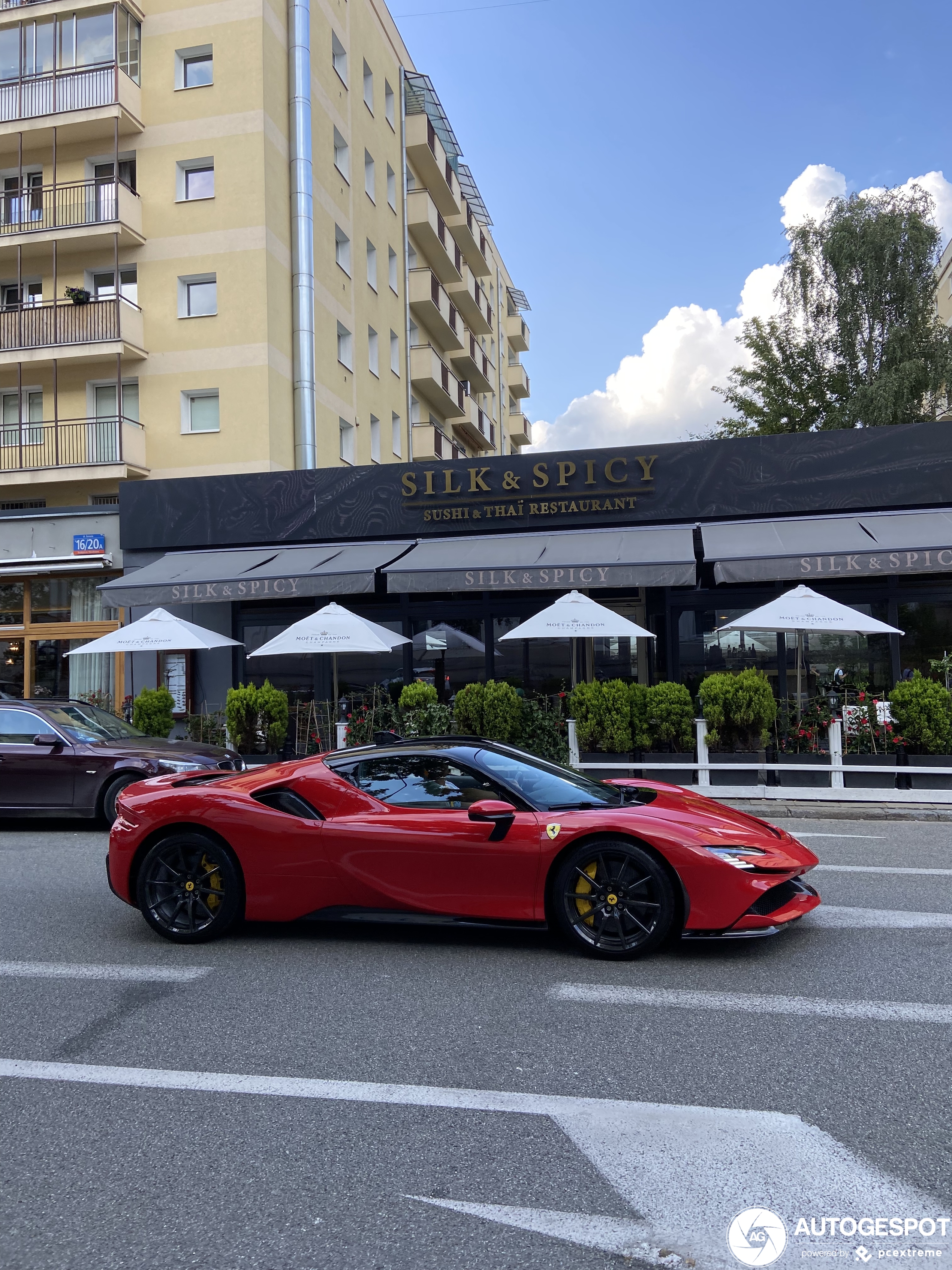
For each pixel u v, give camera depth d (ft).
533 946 17.71
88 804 32.32
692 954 16.88
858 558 40.96
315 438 75.72
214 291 73.41
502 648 51.29
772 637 47.93
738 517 49.60
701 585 49.03
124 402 74.28
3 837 32.22
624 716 37.86
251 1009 14.40
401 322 101.96
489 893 17.03
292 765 19.25
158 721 45.85
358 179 89.76
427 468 53.31
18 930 19.51
